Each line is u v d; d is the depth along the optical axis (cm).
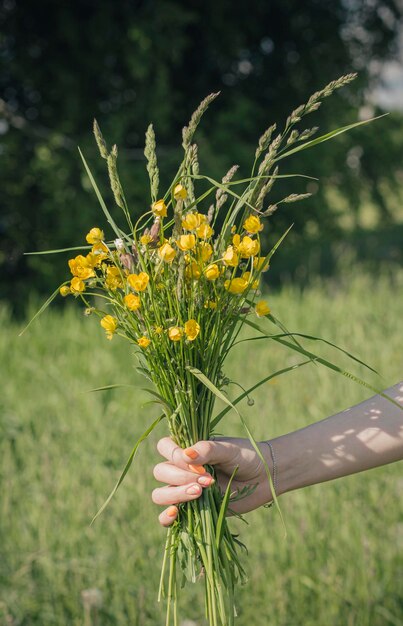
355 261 864
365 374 416
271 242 999
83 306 747
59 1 858
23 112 929
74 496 288
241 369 446
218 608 146
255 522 269
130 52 852
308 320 545
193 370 143
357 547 259
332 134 135
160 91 874
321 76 1049
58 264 831
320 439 164
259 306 146
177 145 949
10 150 850
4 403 414
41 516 277
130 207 802
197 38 978
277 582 243
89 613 232
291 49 1059
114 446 326
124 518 270
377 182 1238
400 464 301
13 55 895
